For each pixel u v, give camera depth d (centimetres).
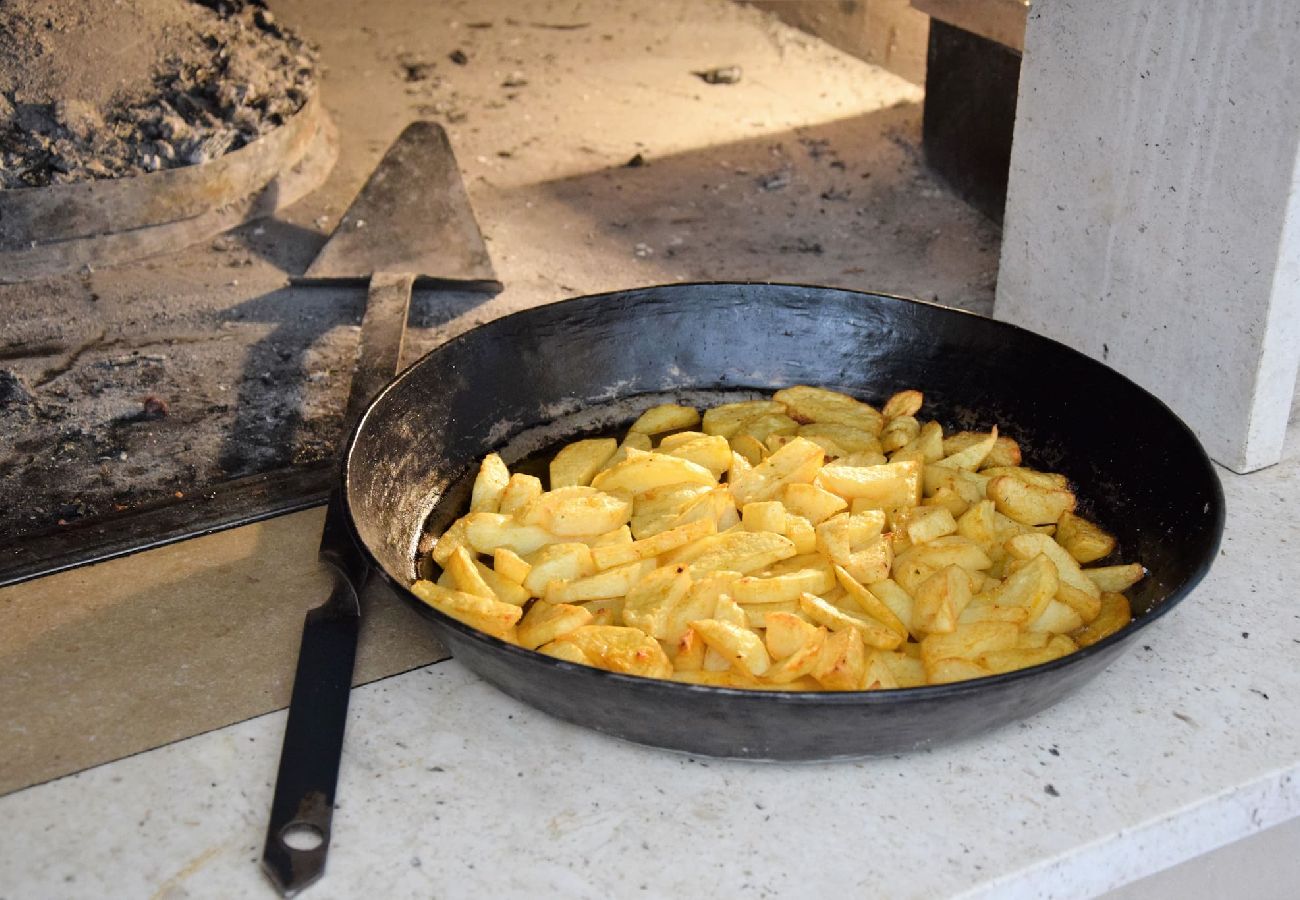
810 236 148
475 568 85
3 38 139
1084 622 83
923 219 151
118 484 108
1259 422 103
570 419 105
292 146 152
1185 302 105
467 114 181
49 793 79
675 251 145
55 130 136
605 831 77
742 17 222
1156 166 105
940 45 153
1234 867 87
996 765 80
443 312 132
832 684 77
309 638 84
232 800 79
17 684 85
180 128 140
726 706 74
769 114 182
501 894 74
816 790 78
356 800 78
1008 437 101
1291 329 100
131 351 125
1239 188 99
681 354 108
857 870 75
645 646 78
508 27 218
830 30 208
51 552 95
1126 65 105
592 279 139
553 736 82
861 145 170
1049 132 113
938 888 74
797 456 92
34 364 123
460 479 99
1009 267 121
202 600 92
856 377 107
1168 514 89
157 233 140
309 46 171
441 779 79
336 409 117
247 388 120
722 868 75
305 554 96
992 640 79
